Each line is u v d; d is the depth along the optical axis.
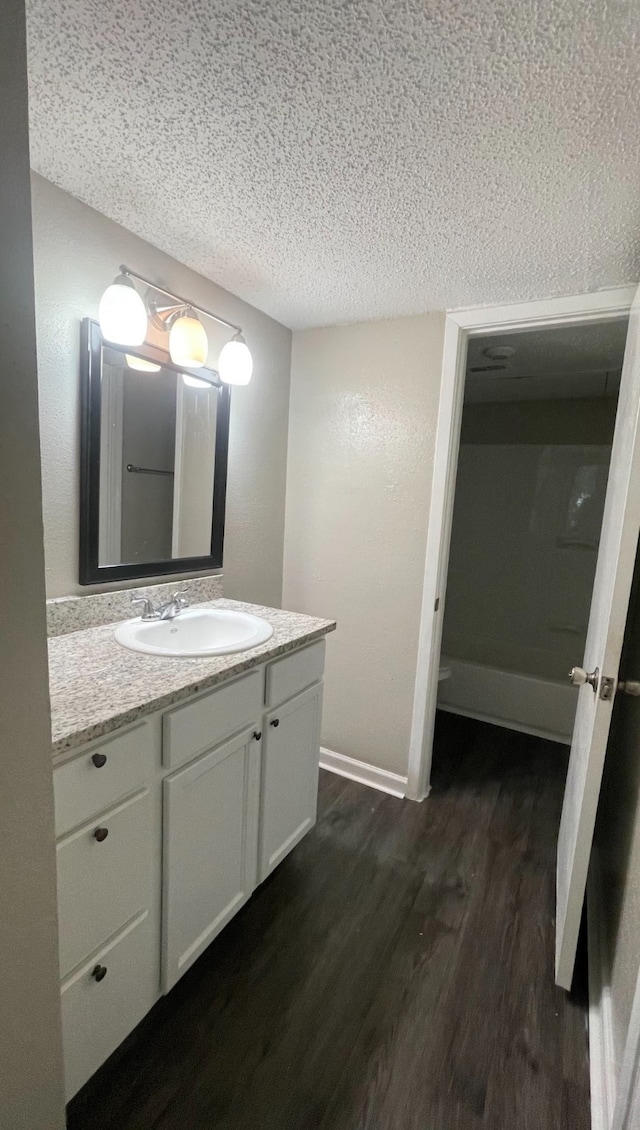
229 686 1.29
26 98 0.58
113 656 1.30
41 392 1.34
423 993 1.32
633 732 1.35
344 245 1.53
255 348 2.09
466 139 1.04
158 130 1.08
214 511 1.96
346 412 2.22
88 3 0.79
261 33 0.83
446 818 2.08
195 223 1.45
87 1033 1.00
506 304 1.85
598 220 1.31
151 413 1.65
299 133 1.06
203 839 1.26
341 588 2.32
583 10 0.75
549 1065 1.16
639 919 1.00
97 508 1.50
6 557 0.62
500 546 3.52
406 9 0.77
